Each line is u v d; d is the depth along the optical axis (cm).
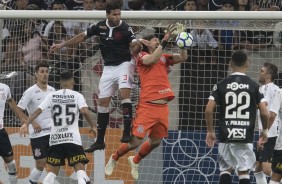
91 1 3809
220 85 2775
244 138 2750
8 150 3394
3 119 3484
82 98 3072
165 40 2912
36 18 3241
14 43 3522
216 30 3394
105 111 2995
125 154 3247
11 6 3956
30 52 3522
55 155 3072
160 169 3388
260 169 3344
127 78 2934
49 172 3080
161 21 3212
